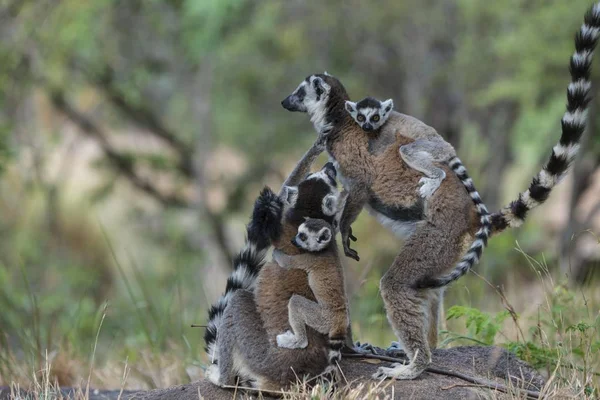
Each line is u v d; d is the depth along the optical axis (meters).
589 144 15.55
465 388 6.13
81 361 9.16
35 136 20.45
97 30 18.77
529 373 6.57
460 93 19.75
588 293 9.23
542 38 16.27
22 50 17.84
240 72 20.98
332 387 5.99
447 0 19.81
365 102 6.68
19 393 6.98
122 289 18.69
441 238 6.22
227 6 18.12
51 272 18.84
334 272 5.98
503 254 14.94
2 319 11.91
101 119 23.58
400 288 6.17
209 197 22.30
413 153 6.45
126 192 24.17
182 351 9.18
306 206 6.27
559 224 18.33
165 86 21.58
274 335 6.00
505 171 19.98
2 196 21.17
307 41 21.27
